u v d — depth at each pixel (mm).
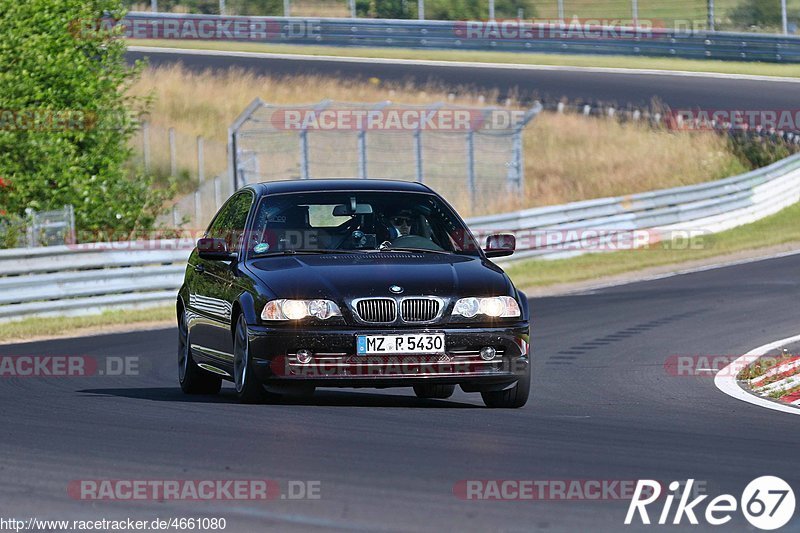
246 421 27375
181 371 35781
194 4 177375
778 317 54844
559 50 162500
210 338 32969
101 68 81750
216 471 21344
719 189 101188
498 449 23750
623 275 77938
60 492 19797
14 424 27359
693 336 49625
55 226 72000
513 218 82688
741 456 23297
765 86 146500
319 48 167500
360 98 137875
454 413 29234
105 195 79688
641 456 23188
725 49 158625
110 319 58625
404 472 21250
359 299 29031
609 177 121188
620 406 31938
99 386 36906
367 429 26203
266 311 29156
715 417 29609
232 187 97000
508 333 29500
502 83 146000
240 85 142750
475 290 29578
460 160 117625
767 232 98938
